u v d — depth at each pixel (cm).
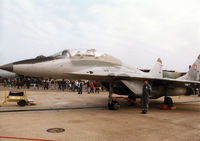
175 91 1109
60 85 2900
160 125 594
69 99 1438
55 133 464
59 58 869
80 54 920
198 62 1467
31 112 800
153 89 1056
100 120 650
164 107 1044
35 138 418
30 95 1745
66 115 738
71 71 863
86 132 482
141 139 435
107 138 434
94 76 895
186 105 1282
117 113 828
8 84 2883
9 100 962
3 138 413
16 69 777
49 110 869
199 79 1475
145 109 845
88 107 1009
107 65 966
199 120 704
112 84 968
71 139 418
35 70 806
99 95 1945
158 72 1436
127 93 1095
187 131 523
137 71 1126
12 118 653
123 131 505
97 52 986
